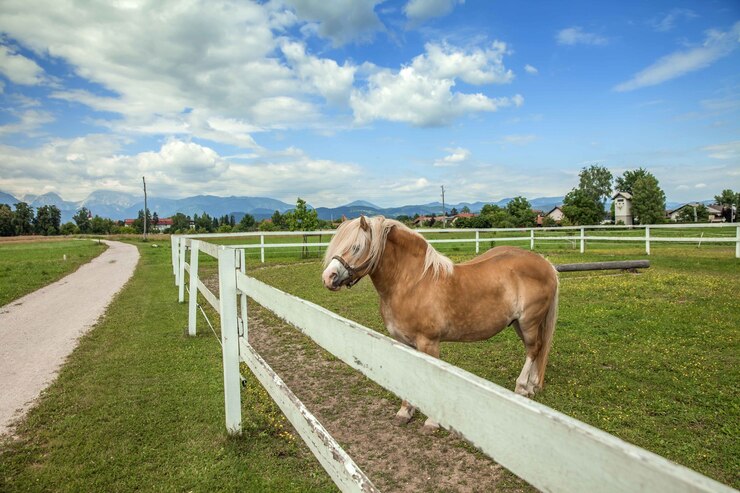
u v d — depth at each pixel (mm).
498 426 933
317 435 1937
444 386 1121
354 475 1507
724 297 7883
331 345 1940
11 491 3166
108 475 3338
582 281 10367
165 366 5824
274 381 2740
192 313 7348
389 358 1410
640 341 5840
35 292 13398
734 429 3518
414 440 3703
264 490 3088
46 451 3746
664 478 587
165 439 3869
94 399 4789
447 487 3039
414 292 3857
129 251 35031
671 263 12867
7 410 4605
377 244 3709
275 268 14922
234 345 3789
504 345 6016
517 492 2957
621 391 4355
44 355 6555
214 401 4641
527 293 4160
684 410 3900
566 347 5770
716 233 28734
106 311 9844
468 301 3906
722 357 5129
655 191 60812
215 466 3412
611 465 677
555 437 786
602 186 84438
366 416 4191
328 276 3627
